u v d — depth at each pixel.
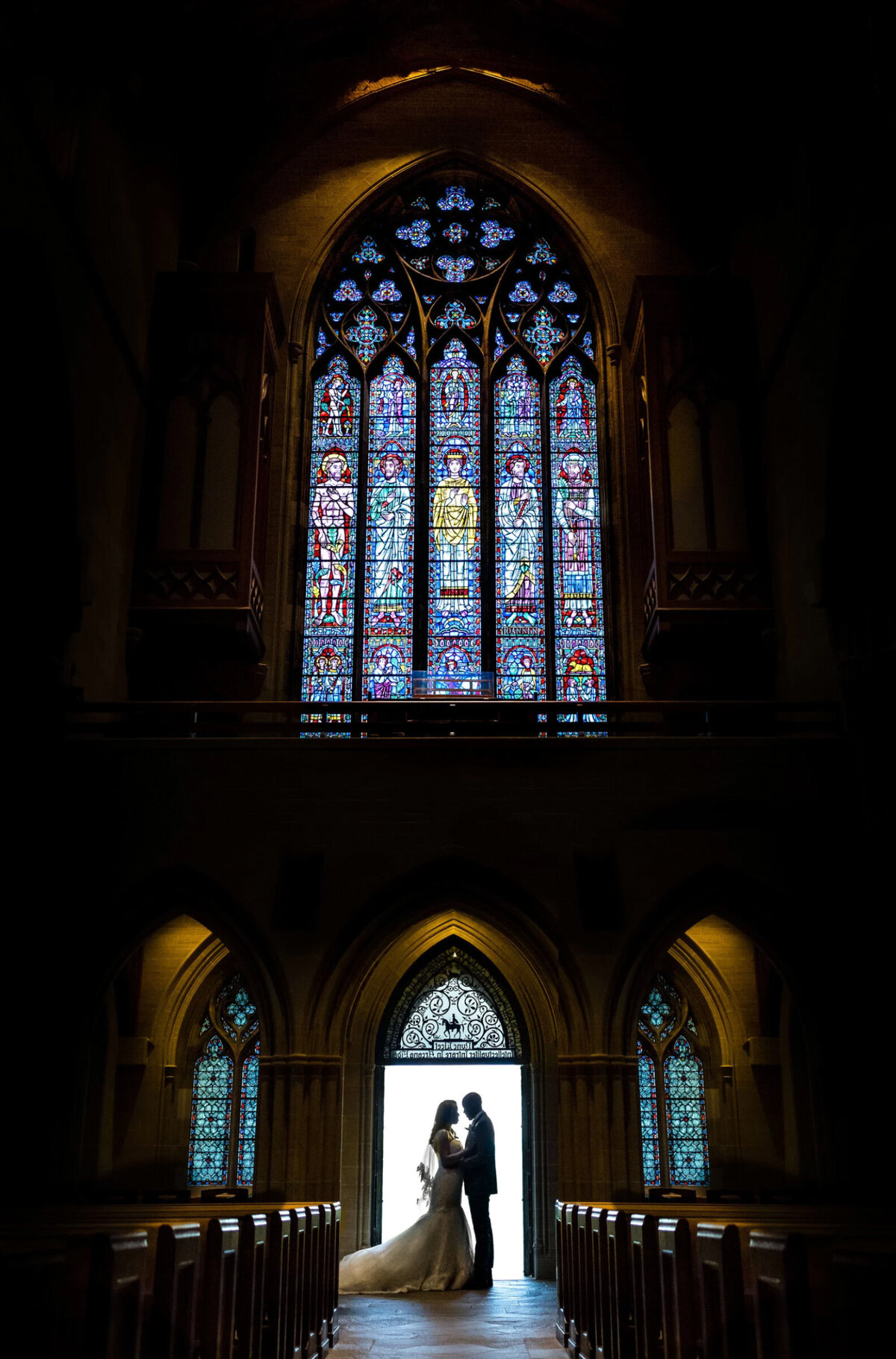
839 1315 3.91
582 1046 14.57
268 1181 14.09
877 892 14.68
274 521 20.03
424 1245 15.29
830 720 16.16
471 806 15.32
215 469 18.50
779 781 15.34
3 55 13.20
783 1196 14.04
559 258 22.16
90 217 16.19
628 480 20.36
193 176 21.44
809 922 14.81
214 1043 18.53
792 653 17.42
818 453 16.36
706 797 15.31
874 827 14.80
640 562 19.89
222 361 19.05
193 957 18.39
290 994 14.62
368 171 21.95
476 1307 13.23
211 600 17.89
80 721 16.05
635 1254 6.68
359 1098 18.23
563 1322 10.51
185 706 15.65
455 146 22.03
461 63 22.39
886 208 14.23
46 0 14.38
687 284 19.58
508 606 20.31
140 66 18.23
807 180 16.84
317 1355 9.34
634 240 21.58
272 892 14.93
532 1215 17.95
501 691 19.84
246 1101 18.27
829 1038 14.42
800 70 17.09
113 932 14.73
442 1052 18.78
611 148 22.05
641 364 19.94
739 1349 4.76
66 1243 4.30
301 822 15.22
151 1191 14.30
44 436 15.36
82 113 15.94
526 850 15.15
